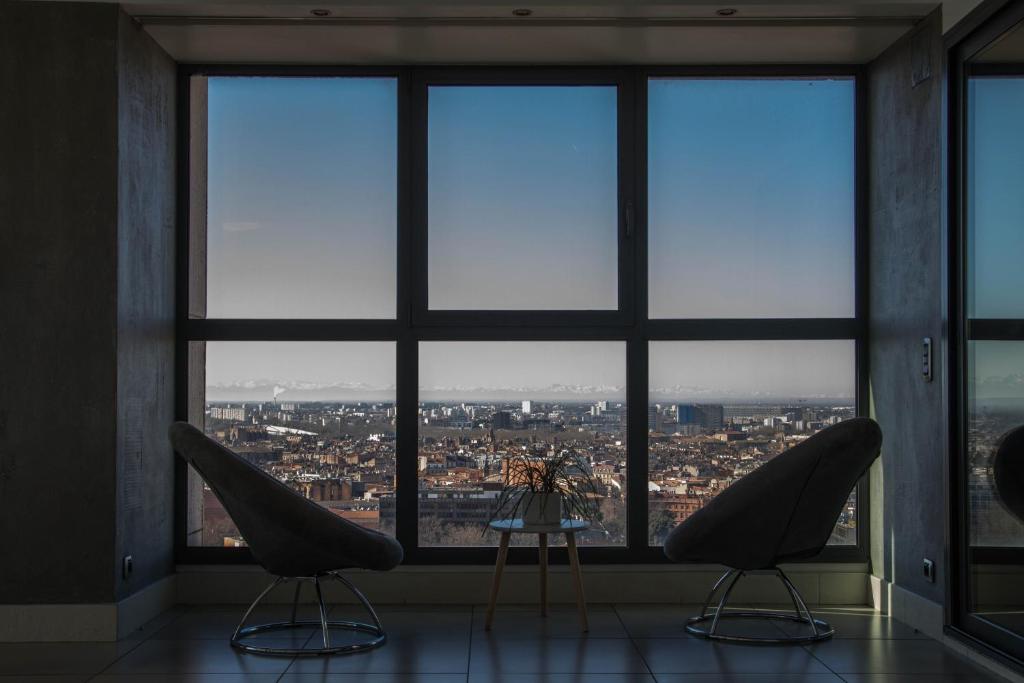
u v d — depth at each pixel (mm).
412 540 5234
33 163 4410
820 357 5352
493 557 5199
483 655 4078
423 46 5035
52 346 4395
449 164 5383
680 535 4250
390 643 4285
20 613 4352
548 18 4656
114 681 3686
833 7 4488
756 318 5355
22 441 4387
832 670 3846
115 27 4449
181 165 5277
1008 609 3838
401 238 5332
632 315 5309
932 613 4414
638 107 5344
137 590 4664
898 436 4871
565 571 5195
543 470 4684
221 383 5328
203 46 5012
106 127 4430
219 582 5164
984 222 4043
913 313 4703
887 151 5055
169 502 5109
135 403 4648
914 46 4715
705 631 4484
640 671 3828
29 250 4406
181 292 5258
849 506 5297
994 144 3961
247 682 3662
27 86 4426
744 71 5336
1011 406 3811
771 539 4164
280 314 5359
